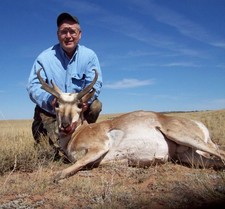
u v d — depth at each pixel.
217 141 2.54
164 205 1.19
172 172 1.61
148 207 1.17
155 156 1.72
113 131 1.77
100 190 1.36
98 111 2.27
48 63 2.18
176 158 1.79
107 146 1.73
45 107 2.12
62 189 1.40
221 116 6.73
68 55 2.19
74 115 1.81
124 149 1.73
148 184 1.44
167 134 1.71
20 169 1.78
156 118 1.77
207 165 1.68
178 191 1.30
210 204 1.17
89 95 1.88
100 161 1.75
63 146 1.88
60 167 1.80
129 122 1.76
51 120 2.18
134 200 1.24
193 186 1.33
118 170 1.65
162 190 1.34
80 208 1.20
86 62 2.20
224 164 1.57
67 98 1.82
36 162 1.83
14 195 1.35
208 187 1.28
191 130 1.73
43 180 1.49
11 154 1.88
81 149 1.76
